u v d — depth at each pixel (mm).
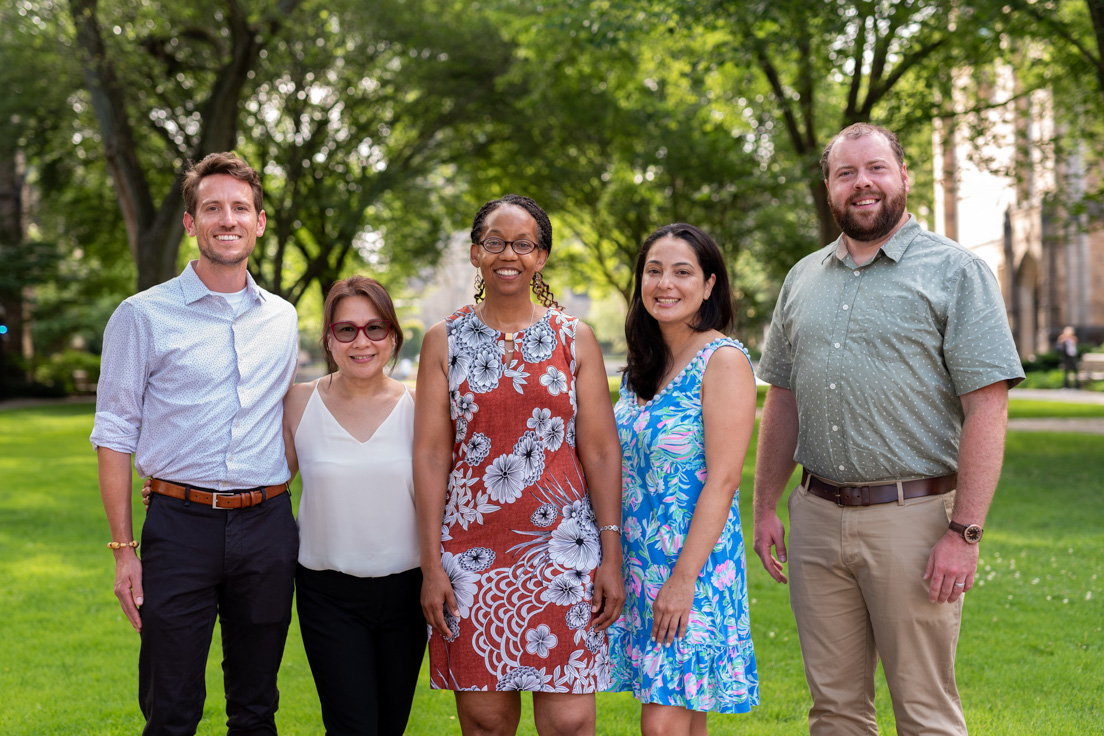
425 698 4395
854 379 2781
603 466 2855
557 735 2756
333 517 2920
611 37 12109
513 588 2746
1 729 3895
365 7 17375
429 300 71938
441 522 2838
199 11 13625
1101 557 6449
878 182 2734
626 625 2877
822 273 2945
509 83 18609
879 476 2781
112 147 13406
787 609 5547
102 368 2863
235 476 2818
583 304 69000
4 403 30578
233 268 2916
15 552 7293
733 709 2707
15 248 29781
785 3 10609
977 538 2604
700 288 2854
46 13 13766
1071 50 12680
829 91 16094
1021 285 31812
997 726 3746
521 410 2777
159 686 2762
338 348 2936
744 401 2764
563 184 22031
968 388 2648
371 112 20016
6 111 17375
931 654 2766
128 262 27859
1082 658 4547
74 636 5164
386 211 22078
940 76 12680
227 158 2938
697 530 2695
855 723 2945
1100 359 26781
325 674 2922
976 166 14102
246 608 2867
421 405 2857
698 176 19922
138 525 8383
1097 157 14273
